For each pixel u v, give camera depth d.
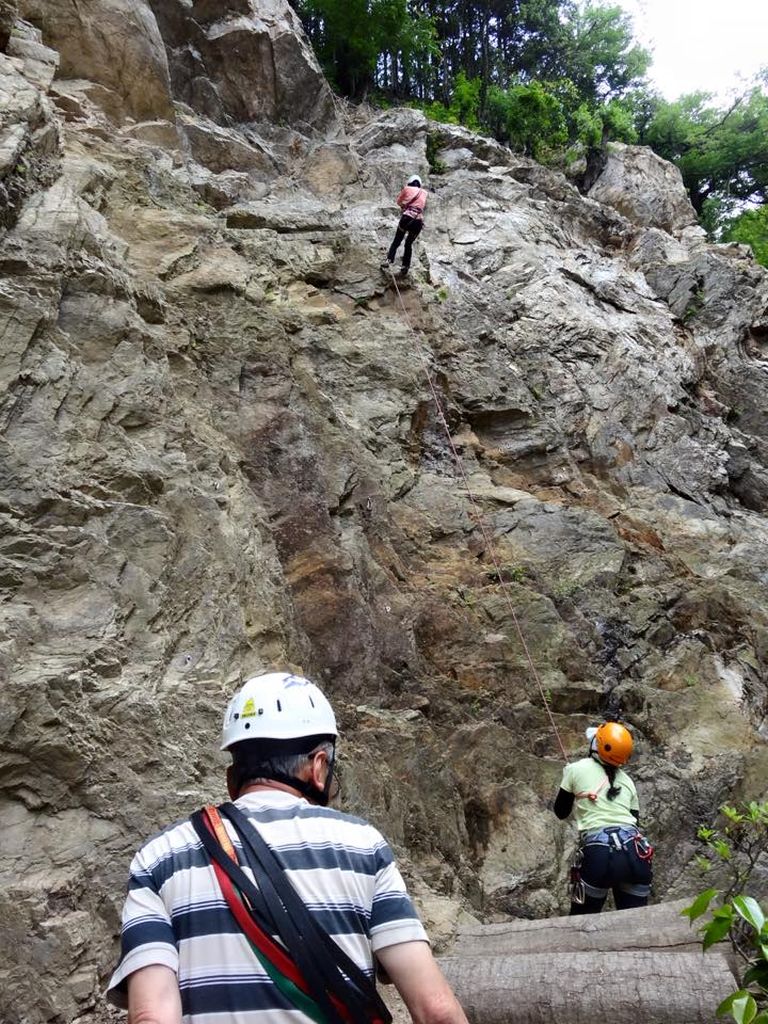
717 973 3.68
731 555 10.84
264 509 7.05
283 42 14.71
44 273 5.92
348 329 10.20
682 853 7.11
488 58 25.31
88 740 4.18
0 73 7.42
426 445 9.96
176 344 7.44
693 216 19.95
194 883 1.59
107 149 9.45
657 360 13.41
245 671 5.43
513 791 6.98
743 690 8.78
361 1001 1.52
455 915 5.12
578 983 3.76
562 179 17.31
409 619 7.64
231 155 12.97
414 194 10.97
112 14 11.05
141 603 4.98
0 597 4.50
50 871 3.81
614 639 8.91
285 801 1.73
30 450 5.14
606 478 11.62
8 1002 3.40
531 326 12.93
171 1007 1.46
